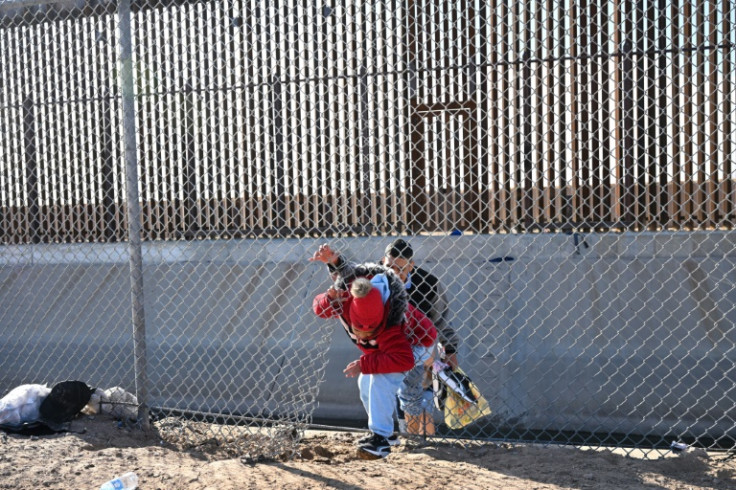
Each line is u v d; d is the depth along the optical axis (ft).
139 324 16.55
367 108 30.35
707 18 26.66
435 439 15.81
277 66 31.09
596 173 28.86
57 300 30.12
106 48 31.91
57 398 16.37
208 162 33.09
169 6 27.30
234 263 29.32
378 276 13.73
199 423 17.01
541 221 29.71
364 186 30.71
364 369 13.83
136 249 16.49
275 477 13.32
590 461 14.10
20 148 35.04
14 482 12.96
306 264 28.27
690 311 21.79
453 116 29.40
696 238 25.39
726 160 27.17
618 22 27.99
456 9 29.58
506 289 25.81
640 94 28.14
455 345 16.40
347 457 15.15
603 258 26.05
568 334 24.31
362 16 29.53
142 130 33.40
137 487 12.83
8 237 35.47
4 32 29.71
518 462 14.17
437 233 29.27
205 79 31.96
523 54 28.66
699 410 21.43
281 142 31.76
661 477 13.14
